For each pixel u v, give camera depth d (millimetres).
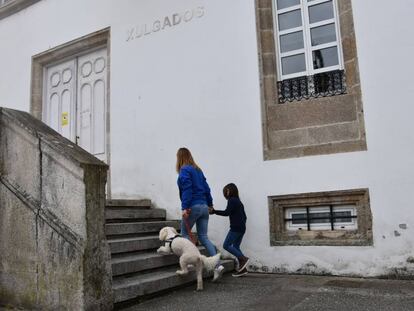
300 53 6645
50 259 4273
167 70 7594
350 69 6055
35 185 4574
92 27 8766
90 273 4047
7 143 4914
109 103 8281
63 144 4527
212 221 6715
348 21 6102
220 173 6777
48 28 9570
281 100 6621
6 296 4652
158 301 4625
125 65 8141
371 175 5648
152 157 7590
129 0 8258
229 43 6980
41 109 9633
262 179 6391
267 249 6199
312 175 6027
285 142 6398
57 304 4160
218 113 6941
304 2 6738
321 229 6016
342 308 4105
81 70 9203
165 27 7711
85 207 4113
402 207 5418
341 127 6031
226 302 4477
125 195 7828
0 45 10469
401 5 5734
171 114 7453
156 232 6348
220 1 7152
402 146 5516
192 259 5051
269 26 6777
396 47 5707
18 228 4625
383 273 5430
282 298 4566
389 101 5664
